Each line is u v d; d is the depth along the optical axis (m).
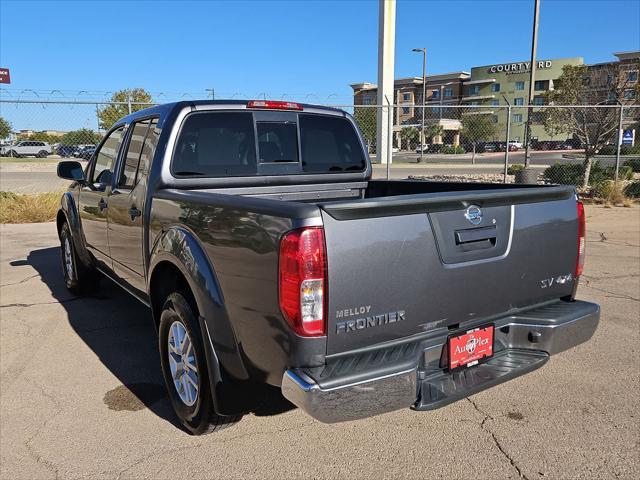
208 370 2.82
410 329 2.57
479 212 2.76
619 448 3.02
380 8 33.78
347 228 2.34
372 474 2.79
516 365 2.90
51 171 27.20
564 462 2.89
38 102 12.07
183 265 2.95
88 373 4.05
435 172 25.20
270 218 2.40
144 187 3.62
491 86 93.25
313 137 4.27
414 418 3.38
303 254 2.25
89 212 4.93
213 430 3.09
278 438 3.15
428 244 2.57
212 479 2.77
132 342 4.68
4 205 11.95
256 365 2.58
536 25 19.12
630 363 4.16
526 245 2.98
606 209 13.00
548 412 3.43
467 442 3.09
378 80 34.78
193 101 3.70
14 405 3.55
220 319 2.72
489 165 33.38
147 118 3.94
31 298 5.98
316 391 2.24
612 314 5.28
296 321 2.29
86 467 2.87
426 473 2.80
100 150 4.99
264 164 3.97
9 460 2.93
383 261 2.43
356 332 2.40
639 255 8.02
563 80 18.56
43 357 4.35
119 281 4.53
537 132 63.84
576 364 4.16
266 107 3.98
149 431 3.24
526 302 3.08
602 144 15.95
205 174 3.69
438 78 97.94
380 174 23.47
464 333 2.77
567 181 16.56
